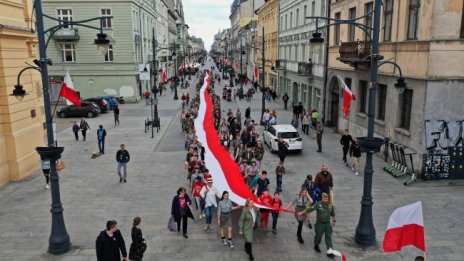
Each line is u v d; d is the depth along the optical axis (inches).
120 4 1744.6
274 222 462.0
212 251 424.2
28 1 737.0
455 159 649.6
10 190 623.5
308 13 1397.6
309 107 1409.9
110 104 1619.1
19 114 689.6
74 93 534.3
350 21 426.9
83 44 1764.3
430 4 612.1
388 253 415.8
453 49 614.5
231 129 928.3
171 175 701.3
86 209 540.4
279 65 1909.4
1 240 449.7
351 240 446.0
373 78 411.8
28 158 707.4
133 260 366.9
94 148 920.9
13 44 671.1
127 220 503.5
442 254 412.5
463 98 632.4
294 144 839.7
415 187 620.4
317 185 501.0
